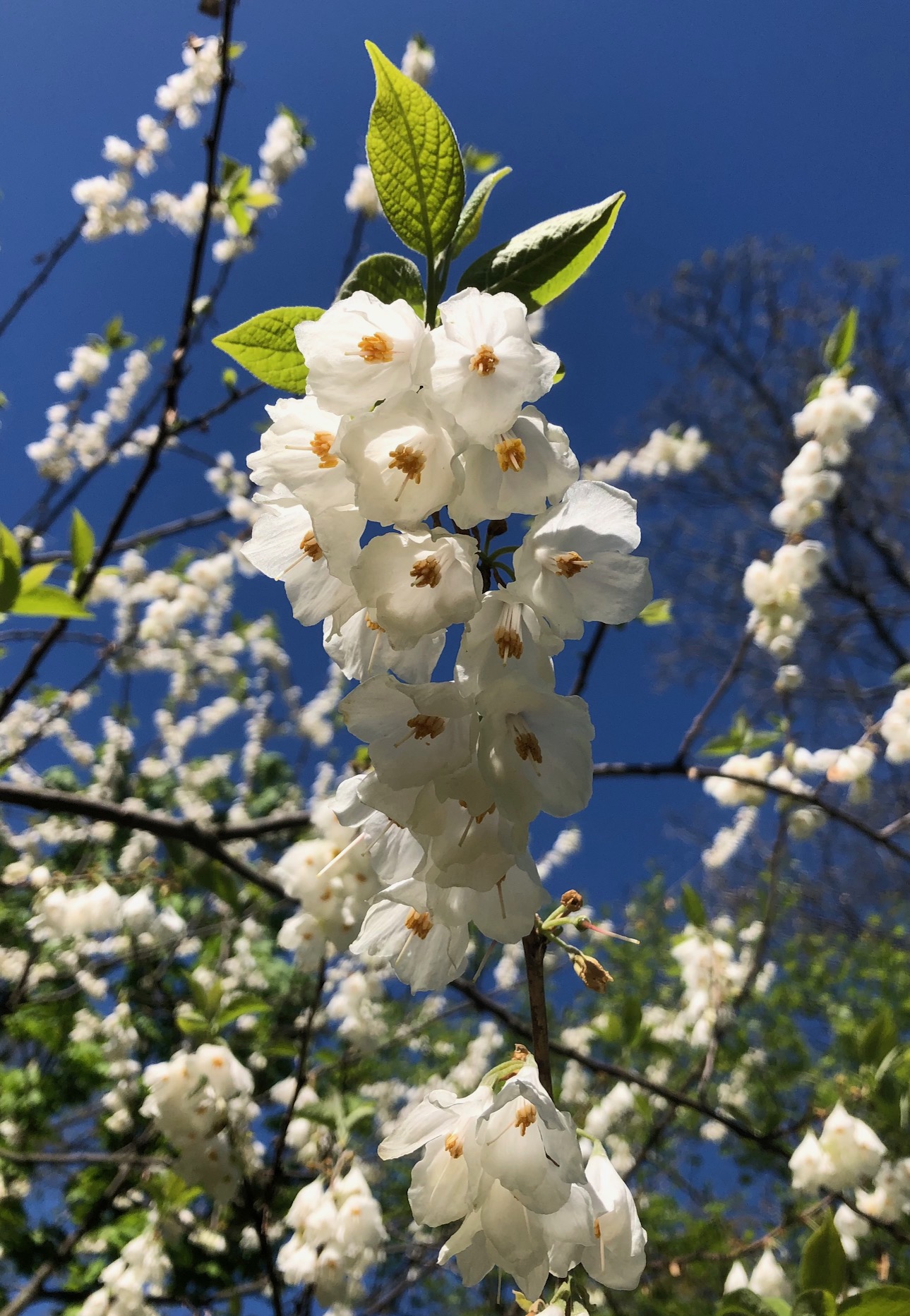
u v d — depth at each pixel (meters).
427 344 1.17
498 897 1.28
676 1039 7.12
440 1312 8.51
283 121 7.38
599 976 1.36
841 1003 12.16
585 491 1.30
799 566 5.45
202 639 10.59
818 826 5.53
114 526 4.17
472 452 1.19
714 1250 5.81
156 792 11.30
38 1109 7.68
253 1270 6.08
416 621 1.17
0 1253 6.09
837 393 5.62
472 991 4.05
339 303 1.28
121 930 7.09
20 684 4.03
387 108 1.45
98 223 7.16
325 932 3.29
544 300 1.52
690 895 5.45
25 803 3.72
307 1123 4.53
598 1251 1.42
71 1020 8.05
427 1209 1.35
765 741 5.41
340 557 1.24
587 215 1.49
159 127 7.20
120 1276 3.77
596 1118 5.43
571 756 1.18
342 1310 3.62
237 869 3.95
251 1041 6.66
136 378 9.11
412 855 1.40
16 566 3.04
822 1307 1.86
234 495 9.69
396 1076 10.86
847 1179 3.40
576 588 1.27
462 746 1.23
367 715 1.24
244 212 5.29
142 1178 4.39
